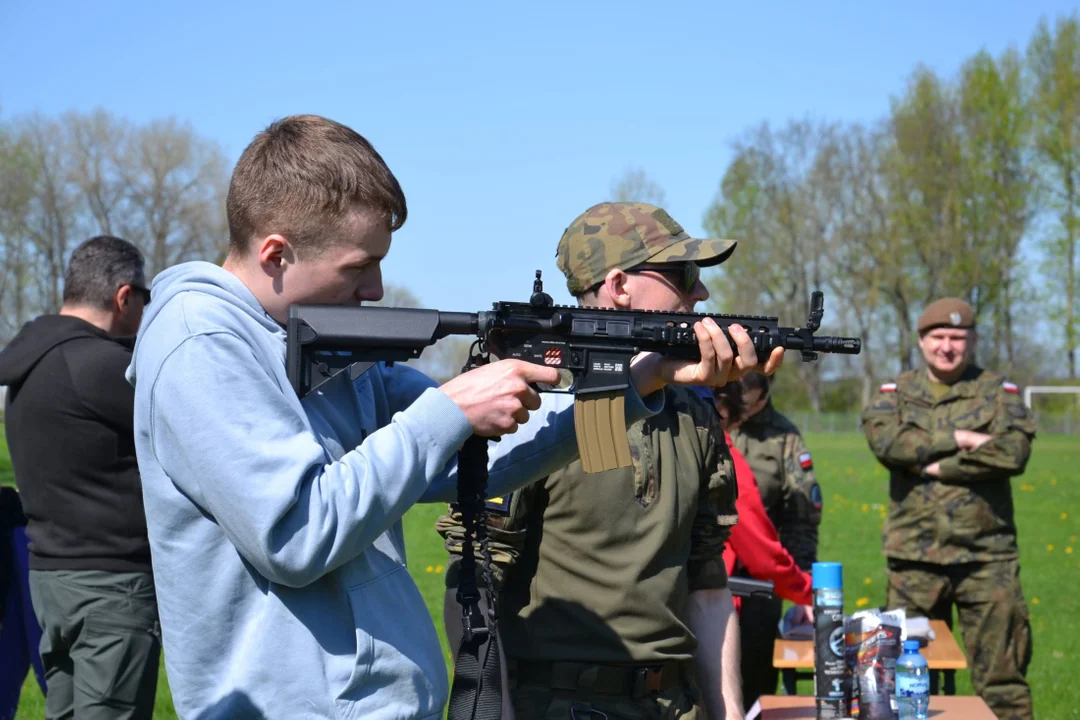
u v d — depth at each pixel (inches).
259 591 80.0
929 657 182.5
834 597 141.6
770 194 2385.6
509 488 102.0
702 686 125.1
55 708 178.4
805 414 2363.4
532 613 115.3
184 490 79.4
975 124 2150.6
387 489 79.1
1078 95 2103.8
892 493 252.1
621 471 115.0
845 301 2370.8
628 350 97.6
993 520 237.8
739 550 185.8
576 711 113.0
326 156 84.0
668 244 122.3
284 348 85.8
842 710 140.3
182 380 77.7
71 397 168.2
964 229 2180.1
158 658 176.4
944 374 246.7
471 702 93.7
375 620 82.7
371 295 91.1
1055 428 2033.7
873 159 2298.2
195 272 83.7
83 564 169.9
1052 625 369.1
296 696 78.8
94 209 1948.8
